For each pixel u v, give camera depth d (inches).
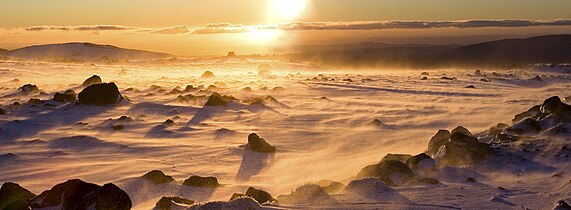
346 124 721.0
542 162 374.3
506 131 456.4
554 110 479.2
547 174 342.6
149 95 980.6
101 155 549.6
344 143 605.6
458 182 322.3
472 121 711.7
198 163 514.9
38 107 837.8
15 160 518.9
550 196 277.7
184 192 391.5
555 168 354.6
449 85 1190.3
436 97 979.3
